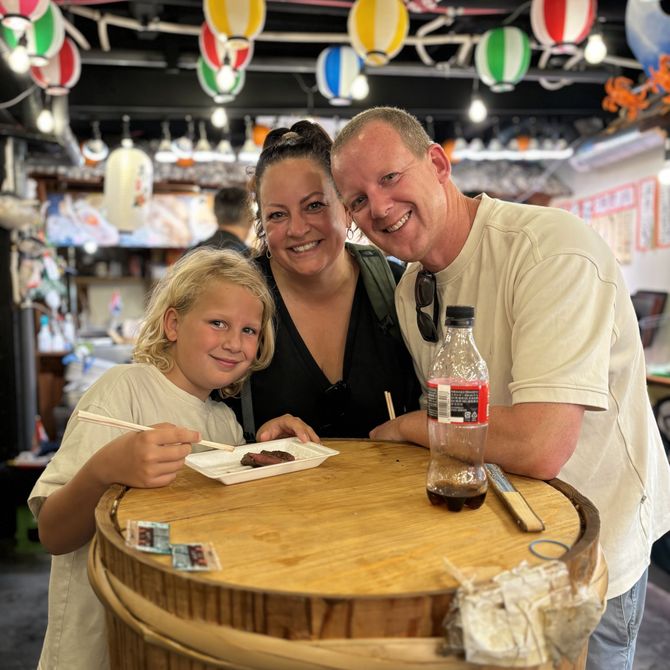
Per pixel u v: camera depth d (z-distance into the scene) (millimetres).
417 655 763
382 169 1328
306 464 1273
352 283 1870
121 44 5859
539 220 1392
